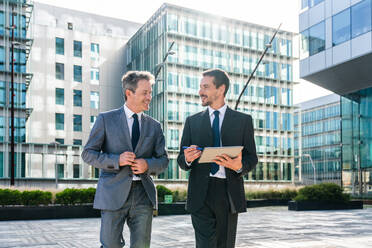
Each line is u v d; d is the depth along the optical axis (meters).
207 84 3.46
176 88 40.44
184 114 40.44
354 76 24.41
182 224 11.15
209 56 42.78
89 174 39.28
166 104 39.59
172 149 39.31
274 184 44.62
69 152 38.03
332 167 76.94
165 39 40.62
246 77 44.78
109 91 49.25
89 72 48.31
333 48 24.44
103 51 49.72
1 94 34.53
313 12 26.22
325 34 25.09
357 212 16.39
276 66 46.81
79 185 33.62
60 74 46.47
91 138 3.30
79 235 8.76
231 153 3.04
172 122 39.69
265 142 45.00
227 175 3.30
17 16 36.00
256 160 3.42
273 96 46.22
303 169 85.50
